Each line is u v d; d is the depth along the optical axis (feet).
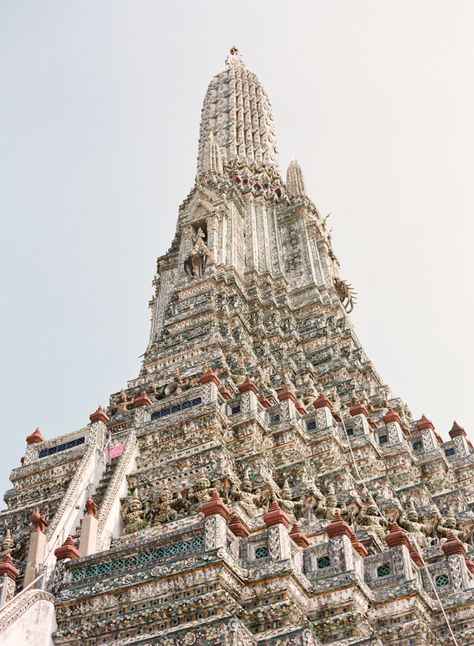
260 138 233.14
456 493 106.32
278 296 161.48
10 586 71.56
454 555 70.18
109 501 87.15
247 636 58.95
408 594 64.28
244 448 96.37
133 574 65.00
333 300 168.04
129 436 99.55
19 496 99.04
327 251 189.88
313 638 59.47
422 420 117.80
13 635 61.72
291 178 207.41
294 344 145.69
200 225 173.88
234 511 75.97
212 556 62.49
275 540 65.31
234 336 136.98
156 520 86.28
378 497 99.76
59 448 103.65
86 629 64.08
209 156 204.54
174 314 143.54
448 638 65.26
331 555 66.23
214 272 152.56
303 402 122.21
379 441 110.83
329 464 98.99
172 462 93.04
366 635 62.03
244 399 102.06
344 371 135.85
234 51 278.26
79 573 68.64
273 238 182.60
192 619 61.11
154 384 116.16
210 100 254.06
